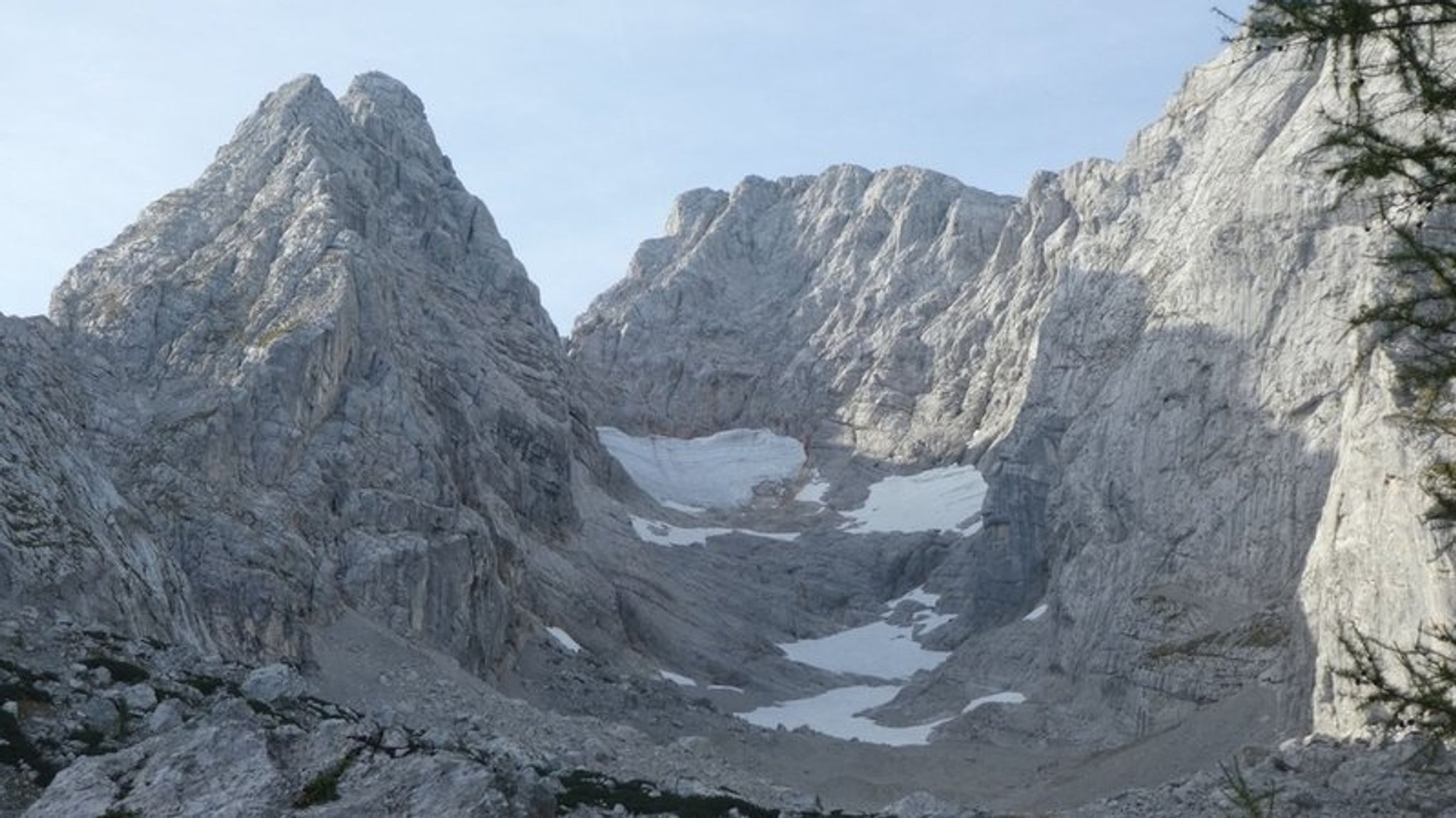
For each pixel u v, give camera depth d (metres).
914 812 68.00
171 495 107.50
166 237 144.50
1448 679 19.23
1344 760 70.50
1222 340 148.50
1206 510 141.25
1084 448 160.12
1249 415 143.00
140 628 77.19
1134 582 143.00
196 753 25.73
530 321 198.75
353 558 117.62
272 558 107.81
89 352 124.00
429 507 126.88
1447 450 88.44
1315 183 146.75
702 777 92.06
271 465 118.19
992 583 176.38
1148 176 192.88
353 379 132.88
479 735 78.12
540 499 166.38
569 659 141.38
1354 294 129.88
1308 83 165.75
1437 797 61.81
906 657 175.25
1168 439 149.00
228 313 132.00
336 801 24.17
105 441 109.50
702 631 171.25
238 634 100.81
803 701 159.75
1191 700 126.62
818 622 186.88
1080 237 194.88
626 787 69.81
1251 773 73.12
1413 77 18.84
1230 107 177.38
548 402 187.00
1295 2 19.00
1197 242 163.62
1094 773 116.56
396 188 192.38
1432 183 19.11
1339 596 96.69
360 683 103.50
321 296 132.75
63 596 71.81
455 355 166.50
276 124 169.25
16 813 37.97
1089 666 139.88
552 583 153.50
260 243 141.50
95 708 46.03
